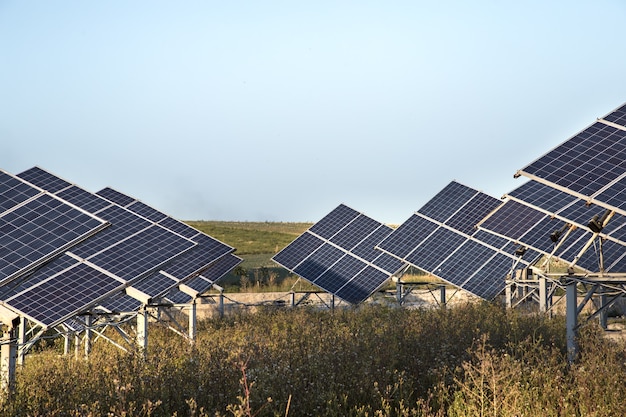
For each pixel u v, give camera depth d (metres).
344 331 20.19
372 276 33.06
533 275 31.53
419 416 11.13
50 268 15.55
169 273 21.16
